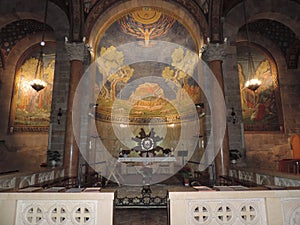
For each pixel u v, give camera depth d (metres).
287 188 3.28
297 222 3.01
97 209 3.03
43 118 16.02
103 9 12.35
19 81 16.38
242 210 3.09
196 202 3.05
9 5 12.52
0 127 15.55
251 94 16.23
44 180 7.74
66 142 9.94
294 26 12.95
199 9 11.77
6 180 5.55
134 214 6.67
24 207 3.05
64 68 11.73
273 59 16.66
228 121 10.97
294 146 15.26
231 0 12.12
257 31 16.30
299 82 16.33
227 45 11.83
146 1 12.59
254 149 15.22
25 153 15.39
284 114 15.84
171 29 15.05
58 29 12.19
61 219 3.09
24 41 16.44
